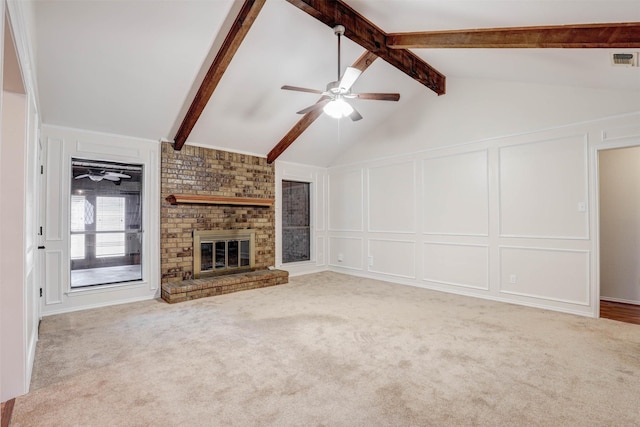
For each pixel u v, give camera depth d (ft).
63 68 10.80
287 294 15.62
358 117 12.63
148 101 13.03
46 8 8.84
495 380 7.44
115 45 10.48
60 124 12.95
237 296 15.23
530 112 13.55
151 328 10.91
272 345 9.46
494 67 12.94
